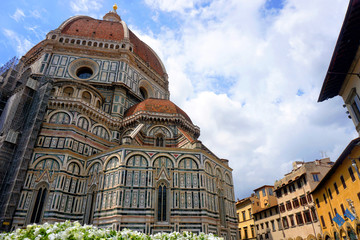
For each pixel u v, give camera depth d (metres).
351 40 17.98
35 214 35.78
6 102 50.41
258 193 77.50
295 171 59.41
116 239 10.74
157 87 72.81
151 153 39.81
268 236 64.62
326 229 45.22
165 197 37.19
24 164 37.81
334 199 40.41
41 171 38.56
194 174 39.75
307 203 52.12
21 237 10.12
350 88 21.45
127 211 34.72
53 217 35.53
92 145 45.69
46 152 40.03
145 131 49.00
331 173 39.16
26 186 37.00
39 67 56.44
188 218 36.12
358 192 31.56
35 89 46.44
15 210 35.09
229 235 41.47
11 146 40.41
